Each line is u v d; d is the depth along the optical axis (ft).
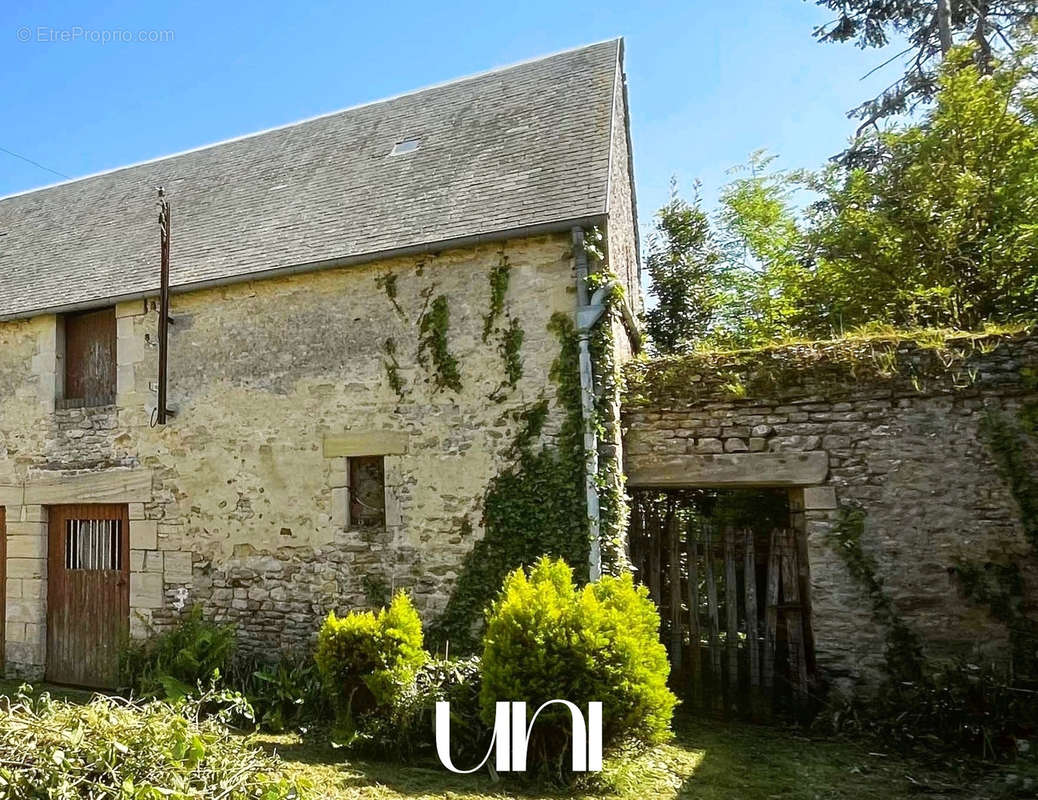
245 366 23.04
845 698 18.21
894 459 18.80
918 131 33.27
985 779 14.76
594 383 19.16
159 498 23.63
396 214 23.00
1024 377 18.06
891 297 31.42
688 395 20.47
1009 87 32.19
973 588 17.85
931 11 43.14
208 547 22.81
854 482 18.99
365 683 16.46
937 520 18.34
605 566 18.60
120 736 10.18
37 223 33.65
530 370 19.77
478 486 19.94
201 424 23.34
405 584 20.33
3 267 30.19
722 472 19.95
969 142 31.27
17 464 25.89
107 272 26.53
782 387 19.76
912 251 31.58
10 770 9.18
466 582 19.66
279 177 28.94
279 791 10.89
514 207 20.77
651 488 21.53
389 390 21.22
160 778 9.88
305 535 21.66
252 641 21.77
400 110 30.27
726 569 20.52
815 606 18.94
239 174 30.63
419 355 21.01
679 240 42.80
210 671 20.18
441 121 27.91
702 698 20.17
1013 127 30.83
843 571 18.81
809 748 16.79
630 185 30.27
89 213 32.63
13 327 26.55
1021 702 16.53
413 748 15.57
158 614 23.17
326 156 29.12
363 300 21.88
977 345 18.51
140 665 21.89
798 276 35.24
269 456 22.40
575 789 13.80
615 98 25.32
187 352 23.86
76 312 25.89
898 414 18.90
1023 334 18.29
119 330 24.89
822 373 19.49
